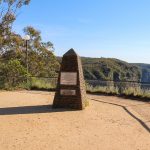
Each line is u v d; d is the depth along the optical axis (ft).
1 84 74.74
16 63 80.23
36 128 36.73
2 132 34.65
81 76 50.85
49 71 141.49
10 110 47.85
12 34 129.70
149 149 29.89
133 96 62.95
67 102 49.73
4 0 124.98
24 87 76.84
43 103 54.95
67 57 50.06
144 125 38.83
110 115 45.06
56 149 29.17
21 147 29.50
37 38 142.00
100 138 33.09
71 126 38.06
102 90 69.31
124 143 31.50
